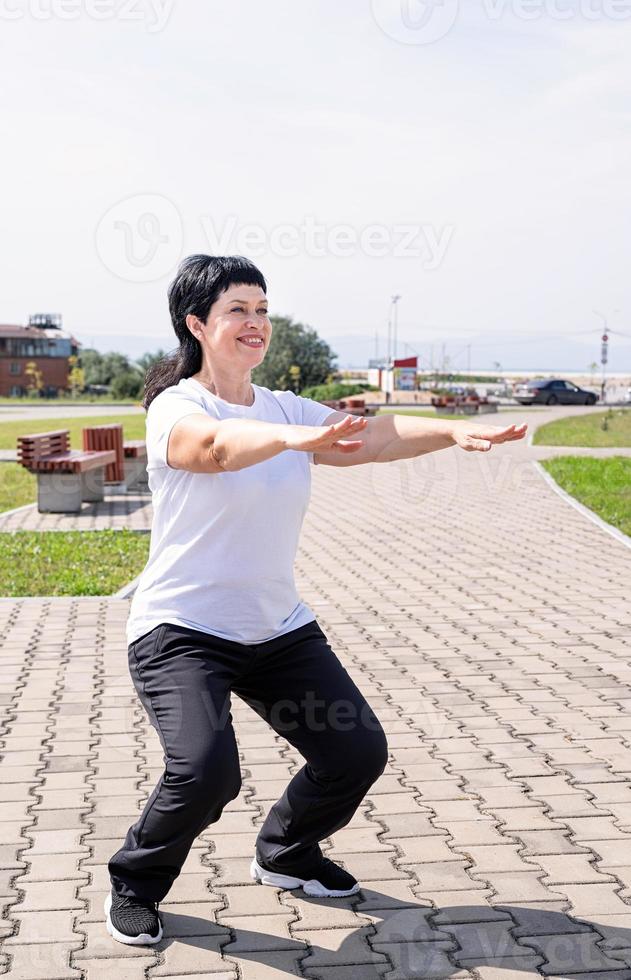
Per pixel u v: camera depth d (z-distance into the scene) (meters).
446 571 9.05
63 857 3.62
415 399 53.25
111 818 3.96
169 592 2.98
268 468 2.95
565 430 29.05
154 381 3.23
